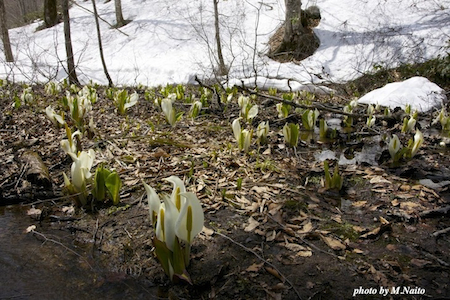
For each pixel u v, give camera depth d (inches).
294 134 78.5
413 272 38.2
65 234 46.1
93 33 392.2
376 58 224.8
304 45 262.4
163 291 35.6
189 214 33.2
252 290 35.6
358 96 169.2
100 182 52.2
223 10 361.7
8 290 35.5
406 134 97.3
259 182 61.4
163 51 319.3
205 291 35.6
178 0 410.6
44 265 39.6
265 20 326.3
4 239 44.7
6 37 323.9
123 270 38.9
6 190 56.9
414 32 236.4
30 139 86.2
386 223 47.3
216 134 93.5
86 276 37.9
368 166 70.4
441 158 75.0
